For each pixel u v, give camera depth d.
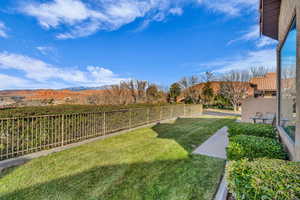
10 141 4.04
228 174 1.75
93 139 5.86
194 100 28.58
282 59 4.05
